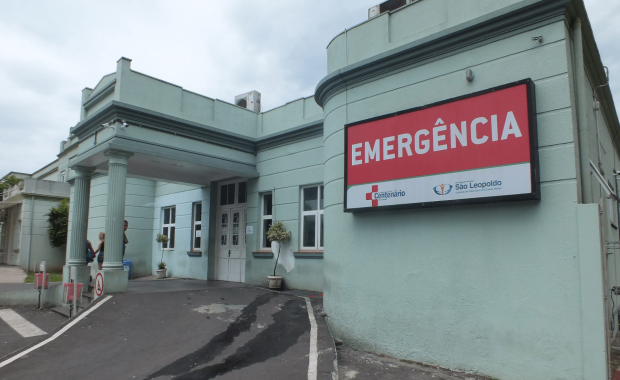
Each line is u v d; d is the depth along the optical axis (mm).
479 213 5457
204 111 10781
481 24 5613
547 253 4867
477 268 5398
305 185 10305
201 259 13141
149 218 15516
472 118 5492
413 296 5957
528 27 5324
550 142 4984
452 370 5441
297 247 10180
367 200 6512
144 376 5074
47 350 5883
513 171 5051
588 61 6406
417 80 6340
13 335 8016
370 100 6930
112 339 6258
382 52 6809
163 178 11734
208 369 5223
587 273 4566
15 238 22516
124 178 8969
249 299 8547
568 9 5145
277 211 10867
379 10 8742
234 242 12367
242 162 11461
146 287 9914
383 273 6352
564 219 4785
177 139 10023
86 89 11102
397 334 6059
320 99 8102
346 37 7539
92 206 15391
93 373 5172
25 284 13938
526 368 4879
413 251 6047
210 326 6773
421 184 5902
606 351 4391
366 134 6660
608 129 9195
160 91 9859
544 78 5121
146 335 6406
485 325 5250
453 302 5555
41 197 21484
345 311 6785
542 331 4812
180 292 8984
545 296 4832
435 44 6098
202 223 13336
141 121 9336
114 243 8688
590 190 5160
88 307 7559
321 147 10047
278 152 11141
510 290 5102
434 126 5859
